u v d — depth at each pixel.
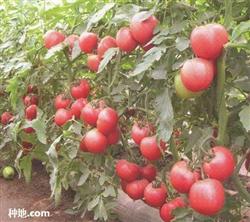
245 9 1.05
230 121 1.01
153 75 0.94
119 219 1.56
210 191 0.81
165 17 0.99
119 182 1.28
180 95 0.90
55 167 1.20
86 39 1.15
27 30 1.56
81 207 1.63
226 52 0.81
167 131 0.93
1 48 1.69
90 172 1.30
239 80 0.96
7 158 2.04
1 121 1.95
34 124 1.41
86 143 1.12
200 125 1.08
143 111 1.12
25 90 1.56
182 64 0.88
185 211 0.99
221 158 0.84
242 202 1.24
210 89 0.96
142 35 0.97
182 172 0.86
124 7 1.05
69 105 1.34
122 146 1.37
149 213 1.46
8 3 1.92
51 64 1.51
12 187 1.98
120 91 1.14
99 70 1.02
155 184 1.08
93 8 1.28
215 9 1.01
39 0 1.67
